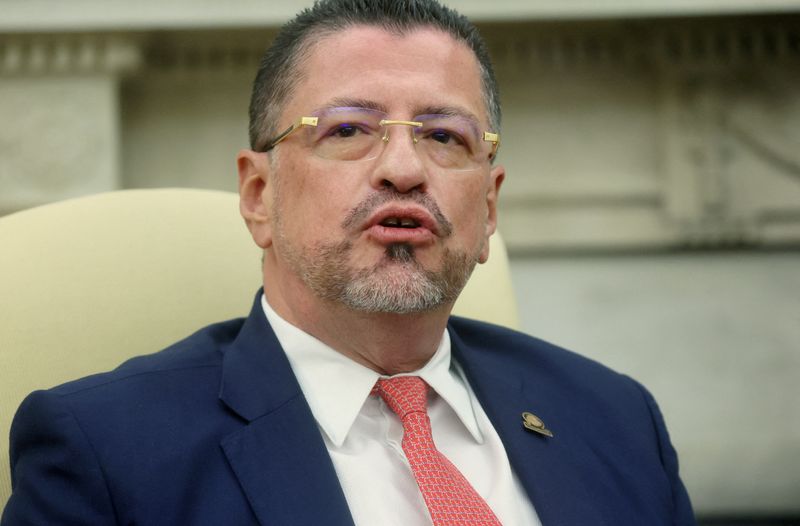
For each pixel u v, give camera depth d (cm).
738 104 955
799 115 952
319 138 330
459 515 310
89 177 919
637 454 368
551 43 959
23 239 376
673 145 957
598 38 959
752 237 953
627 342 952
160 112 954
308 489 303
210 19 913
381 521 312
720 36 953
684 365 947
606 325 956
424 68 337
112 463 297
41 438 301
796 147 952
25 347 353
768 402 939
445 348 364
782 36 952
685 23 949
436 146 335
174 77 952
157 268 388
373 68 333
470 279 441
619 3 928
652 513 351
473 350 391
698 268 959
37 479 298
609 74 962
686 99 959
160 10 912
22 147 915
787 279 953
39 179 915
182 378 327
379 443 333
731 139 956
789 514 909
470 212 336
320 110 330
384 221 322
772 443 930
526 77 962
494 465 344
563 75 962
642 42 956
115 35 915
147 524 293
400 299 319
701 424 936
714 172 954
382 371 349
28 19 902
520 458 345
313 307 340
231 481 305
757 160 955
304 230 330
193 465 304
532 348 399
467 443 349
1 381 345
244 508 300
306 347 345
